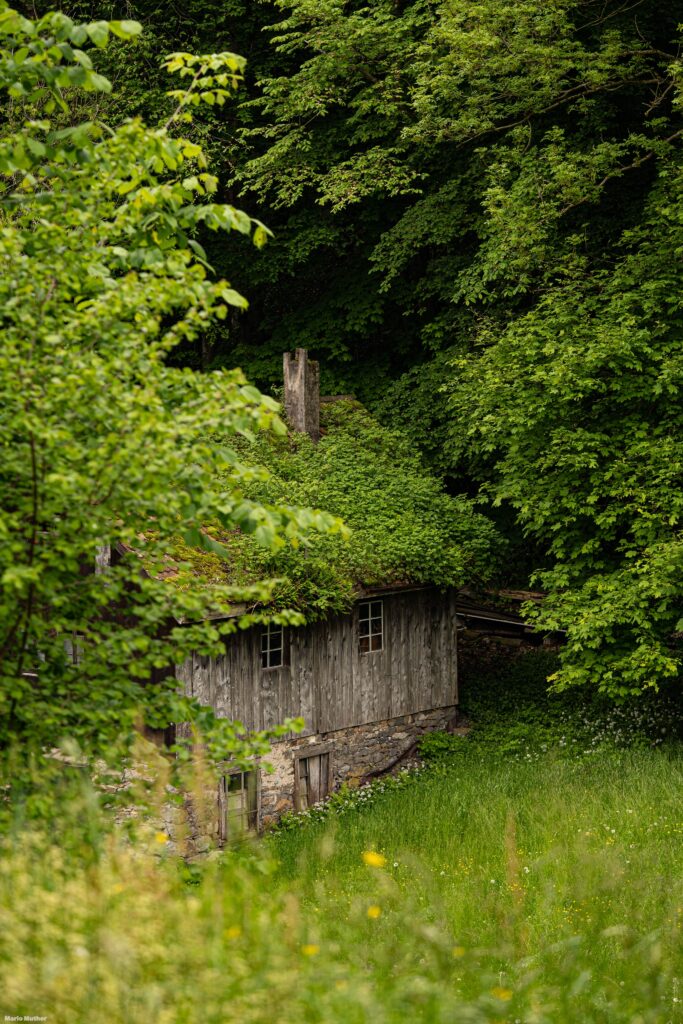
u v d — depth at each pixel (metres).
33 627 6.45
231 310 27.36
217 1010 4.30
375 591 18.53
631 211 21.23
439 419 23.61
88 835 5.65
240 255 25.98
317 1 21.89
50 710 6.39
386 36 22.38
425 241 23.55
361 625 19.28
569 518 17.20
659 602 16.52
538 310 18.19
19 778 6.02
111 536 6.44
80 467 6.24
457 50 19.19
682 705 19.55
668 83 20.06
